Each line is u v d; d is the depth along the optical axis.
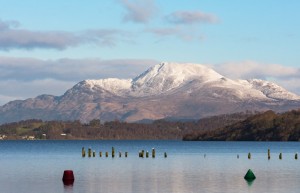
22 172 146.25
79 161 195.00
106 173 142.75
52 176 134.50
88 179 127.12
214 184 116.81
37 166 170.25
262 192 104.81
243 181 122.12
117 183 119.12
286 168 159.00
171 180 124.81
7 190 108.44
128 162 187.25
